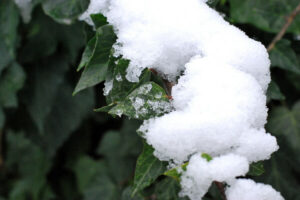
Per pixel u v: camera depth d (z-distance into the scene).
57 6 0.71
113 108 0.59
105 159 1.21
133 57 0.61
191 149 0.58
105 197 1.10
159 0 0.62
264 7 0.78
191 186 0.59
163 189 0.72
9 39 0.84
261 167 0.60
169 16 0.61
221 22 0.62
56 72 0.93
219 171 0.56
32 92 0.94
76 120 0.99
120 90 0.61
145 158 0.60
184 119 0.58
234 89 0.58
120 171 1.10
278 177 0.77
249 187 0.57
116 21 0.63
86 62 0.65
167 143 0.58
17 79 0.88
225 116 0.57
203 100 0.58
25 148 1.35
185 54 0.61
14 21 0.83
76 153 1.23
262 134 0.58
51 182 1.33
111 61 0.62
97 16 0.65
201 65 0.59
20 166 1.35
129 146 0.98
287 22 0.77
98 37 0.63
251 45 0.60
